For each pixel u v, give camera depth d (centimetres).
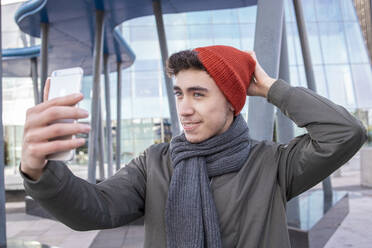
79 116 58
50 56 1109
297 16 669
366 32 687
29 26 825
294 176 105
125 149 1645
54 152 60
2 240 340
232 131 104
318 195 583
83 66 1280
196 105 99
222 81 96
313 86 673
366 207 620
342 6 1309
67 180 75
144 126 1642
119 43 1022
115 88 1688
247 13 1639
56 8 699
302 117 100
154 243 102
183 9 739
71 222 83
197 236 94
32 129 58
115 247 486
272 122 290
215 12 1641
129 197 104
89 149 775
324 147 96
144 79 1658
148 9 743
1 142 346
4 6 1510
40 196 71
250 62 108
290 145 109
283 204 105
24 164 66
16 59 1259
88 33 878
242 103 104
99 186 98
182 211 97
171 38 1625
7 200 931
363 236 446
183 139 108
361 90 1289
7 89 1711
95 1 678
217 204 100
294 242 336
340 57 1309
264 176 105
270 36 285
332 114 96
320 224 379
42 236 568
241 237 97
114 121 1678
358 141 95
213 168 103
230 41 1600
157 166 109
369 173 867
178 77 100
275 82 108
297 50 1338
